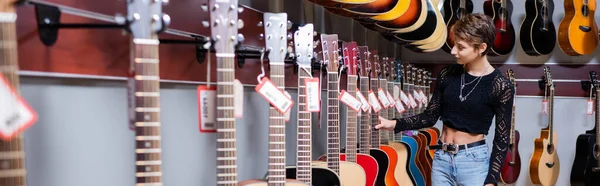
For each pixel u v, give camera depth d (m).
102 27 1.08
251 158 2.11
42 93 1.12
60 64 1.10
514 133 4.00
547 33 3.89
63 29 1.11
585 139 3.80
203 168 1.79
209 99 1.40
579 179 3.85
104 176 1.32
